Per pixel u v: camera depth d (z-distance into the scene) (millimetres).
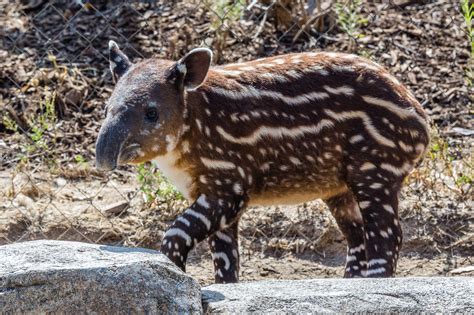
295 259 11273
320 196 9961
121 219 11578
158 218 11555
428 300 7410
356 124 9547
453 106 13258
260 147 9453
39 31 14250
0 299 7266
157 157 9133
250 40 14133
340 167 9695
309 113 9500
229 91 9414
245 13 14555
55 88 13547
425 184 11820
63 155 12734
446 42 14164
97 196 11930
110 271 7262
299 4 14359
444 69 13766
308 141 9539
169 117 9008
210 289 7656
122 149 8742
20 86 13695
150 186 11719
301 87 9539
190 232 9164
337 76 9602
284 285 7668
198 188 9453
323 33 14328
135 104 8859
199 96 9281
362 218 9695
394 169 9586
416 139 9648
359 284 7609
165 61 9336
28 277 7242
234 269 9828
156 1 15031
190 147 9266
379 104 9539
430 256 11195
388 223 9570
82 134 13078
